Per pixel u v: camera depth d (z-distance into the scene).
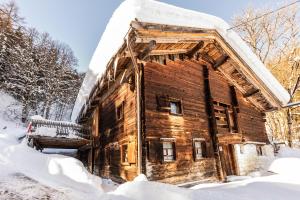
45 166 6.24
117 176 8.42
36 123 10.52
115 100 9.76
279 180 7.12
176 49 8.72
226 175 9.41
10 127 19.34
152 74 7.86
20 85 23.81
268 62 21.22
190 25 7.39
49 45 36.44
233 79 11.66
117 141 8.83
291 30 19.95
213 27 8.49
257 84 11.31
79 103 15.10
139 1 5.73
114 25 6.38
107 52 7.29
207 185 7.01
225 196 4.54
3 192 3.93
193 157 8.11
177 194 4.25
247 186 6.30
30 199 3.82
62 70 32.38
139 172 6.29
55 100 29.11
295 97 20.64
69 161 6.59
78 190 5.00
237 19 22.44
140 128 6.78
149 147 6.74
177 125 7.99
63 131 11.16
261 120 13.70
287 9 19.98
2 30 24.30
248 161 10.74
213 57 10.66
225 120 10.59
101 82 8.76
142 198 4.02
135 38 5.81
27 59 25.73
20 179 4.88
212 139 9.32
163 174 6.82
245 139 11.33
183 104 8.65
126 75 8.18
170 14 6.65
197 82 9.82
